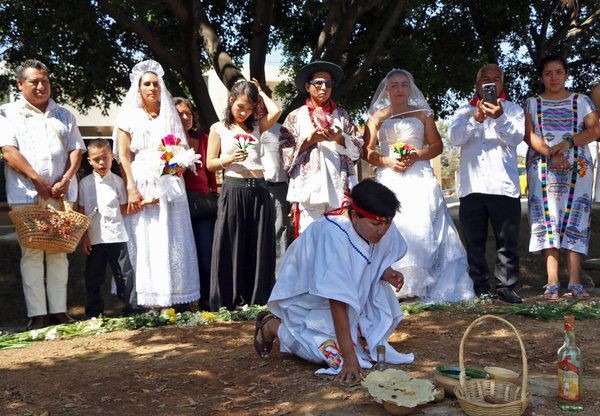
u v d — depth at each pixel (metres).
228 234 6.66
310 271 4.46
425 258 6.74
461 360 3.87
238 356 5.09
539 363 4.77
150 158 6.66
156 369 4.87
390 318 4.65
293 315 4.64
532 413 3.69
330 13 10.33
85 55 10.85
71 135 6.91
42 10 10.38
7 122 6.57
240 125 6.73
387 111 7.13
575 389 3.75
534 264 9.88
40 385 4.64
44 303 6.74
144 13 9.16
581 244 7.07
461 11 11.60
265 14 10.17
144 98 6.79
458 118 7.07
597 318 6.08
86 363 5.12
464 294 6.88
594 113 7.05
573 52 13.41
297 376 4.49
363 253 4.39
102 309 7.16
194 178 7.14
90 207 6.91
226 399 4.21
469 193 7.04
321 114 6.75
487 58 11.88
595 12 11.70
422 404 3.80
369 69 11.30
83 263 9.12
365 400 3.97
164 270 6.54
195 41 10.28
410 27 11.76
